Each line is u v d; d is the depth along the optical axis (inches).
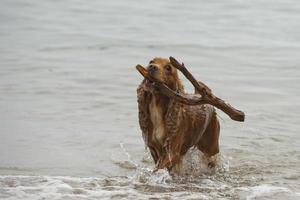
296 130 530.3
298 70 744.3
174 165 400.8
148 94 399.9
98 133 513.3
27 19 1072.2
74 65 768.9
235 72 733.3
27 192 361.7
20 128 522.3
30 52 841.5
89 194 363.6
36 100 613.0
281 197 366.0
